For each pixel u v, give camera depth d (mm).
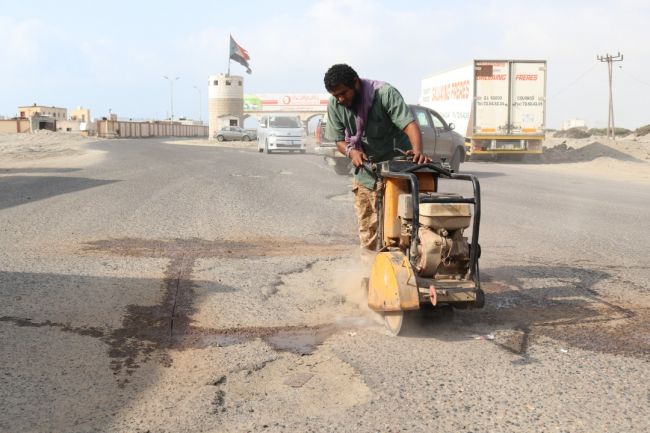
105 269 6199
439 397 3355
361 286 5270
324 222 9414
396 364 3820
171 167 19859
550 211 11141
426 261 4254
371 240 5250
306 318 4762
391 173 4434
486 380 3584
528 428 3020
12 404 3232
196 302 5141
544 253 7367
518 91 27875
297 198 12180
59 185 14000
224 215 9914
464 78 28844
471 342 4234
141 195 12250
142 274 6027
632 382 3572
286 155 28516
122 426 3021
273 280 5879
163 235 8172
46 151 32188
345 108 4977
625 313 4953
